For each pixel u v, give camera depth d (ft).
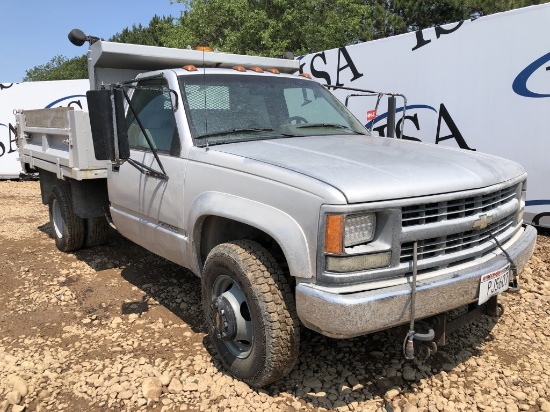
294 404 9.96
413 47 24.18
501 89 21.13
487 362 11.48
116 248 20.40
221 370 11.17
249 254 9.94
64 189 19.34
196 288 15.96
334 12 62.13
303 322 8.95
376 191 8.54
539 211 20.59
